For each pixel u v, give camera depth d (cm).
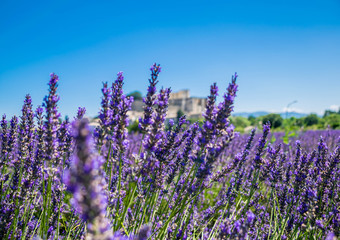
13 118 407
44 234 281
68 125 313
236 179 449
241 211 412
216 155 304
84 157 121
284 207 459
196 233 428
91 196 122
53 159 289
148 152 307
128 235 258
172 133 346
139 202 343
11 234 321
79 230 313
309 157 424
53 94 286
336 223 349
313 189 414
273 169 419
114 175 400
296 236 404
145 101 316
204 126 308
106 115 308
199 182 319
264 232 418
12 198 340
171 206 420
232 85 302
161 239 312
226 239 246
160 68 320
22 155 372
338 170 445
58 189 368
